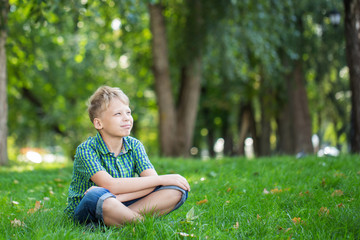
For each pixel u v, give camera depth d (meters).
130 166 3.12
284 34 12.80
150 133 26.55
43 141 21.80
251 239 2.66
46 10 8.26
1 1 8.19
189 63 12.61
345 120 16.77
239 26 11.91
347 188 4.25
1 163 8.72
